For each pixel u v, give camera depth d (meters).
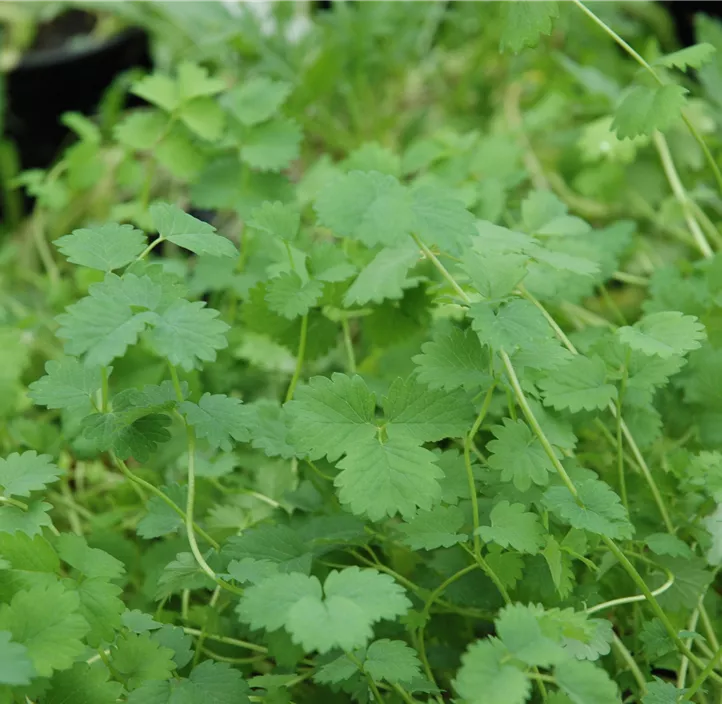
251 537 0.64
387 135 1.04
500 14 0.66
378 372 0.73
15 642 0.57
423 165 0.78
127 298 0.59
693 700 0.64
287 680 0.62
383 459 0.60
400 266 0.65
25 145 1.16
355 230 0.60
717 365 0.67
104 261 0.61
